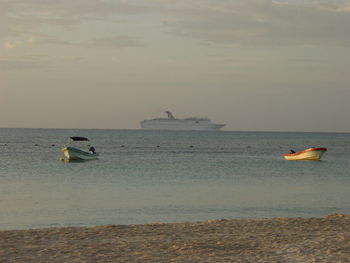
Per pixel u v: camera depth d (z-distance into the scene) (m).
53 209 30.00
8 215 27.69
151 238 16.59
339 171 64.69
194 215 28.31
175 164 74.88
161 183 46.56
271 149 140.88
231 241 16.08
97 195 36.94
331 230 18.36
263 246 15.27
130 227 18.89
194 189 41.69
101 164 73.31
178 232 17.83
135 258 13.54
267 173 60.25
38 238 16.48
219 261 13.26
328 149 147.50
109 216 27.64
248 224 19.75
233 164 76.62
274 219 21.27
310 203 33.78
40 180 48.59
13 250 14.50
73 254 14.02
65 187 42.38
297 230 18.34
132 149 129.12
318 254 14.04
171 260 13.34
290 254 14.09
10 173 56.69
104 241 16.03
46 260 13.27
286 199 35.81
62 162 76.69
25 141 180.00
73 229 18.38
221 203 33.28
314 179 52.88
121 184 45.28
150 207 31.08
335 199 36.03
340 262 13.05
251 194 38.66
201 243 15.72
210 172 60.53
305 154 86.88
